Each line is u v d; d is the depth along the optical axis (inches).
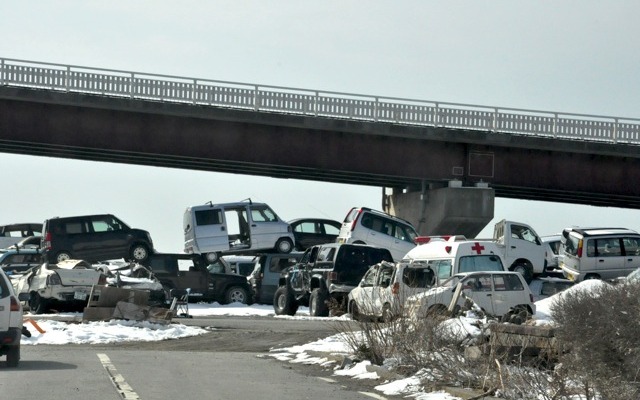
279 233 3166.8
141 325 1776.6
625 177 3631.9
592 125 3575.3
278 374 1125.1
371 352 1176.8
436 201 3619.6
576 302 877.2
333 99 3393.2
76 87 3164.4
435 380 1014.4
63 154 3410.4
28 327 1706.4
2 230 3905.0
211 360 1286.9
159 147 3272.6
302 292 2370.8
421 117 3481.8
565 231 2989.7
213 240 3117.6
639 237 2930.6
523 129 3545.8
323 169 3435.0
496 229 2984.7
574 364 858.8
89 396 884.6
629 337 829.8
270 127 3371.1
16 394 896.3
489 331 1072.8
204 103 3262.8
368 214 2997.0
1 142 3211.1
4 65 3127.5
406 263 1898.4
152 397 884.0
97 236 3006.9
